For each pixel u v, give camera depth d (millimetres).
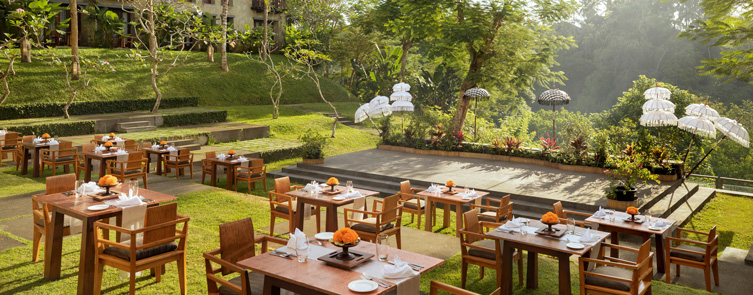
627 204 11336
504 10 23156
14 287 5977
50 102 21453
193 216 10195
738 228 11867
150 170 15773
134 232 5543
